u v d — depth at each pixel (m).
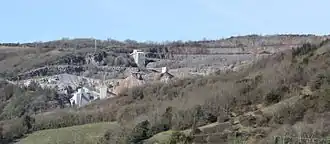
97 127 114.06
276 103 94.56
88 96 184.25
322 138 66.75
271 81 103.81
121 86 191.25
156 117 104.38
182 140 85.25
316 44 121.44
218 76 138.25
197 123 97.38
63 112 136.00
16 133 121.12
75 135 110.75
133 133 97.12
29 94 169.38
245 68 138.75
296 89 96.31
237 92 104.19
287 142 68.44
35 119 128.12
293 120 81.06
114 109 127.56
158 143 89.12
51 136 114.81
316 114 79.31
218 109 99.69
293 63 111.50
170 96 129.38
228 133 83.75
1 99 167.62
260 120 86.50
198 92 117.06
